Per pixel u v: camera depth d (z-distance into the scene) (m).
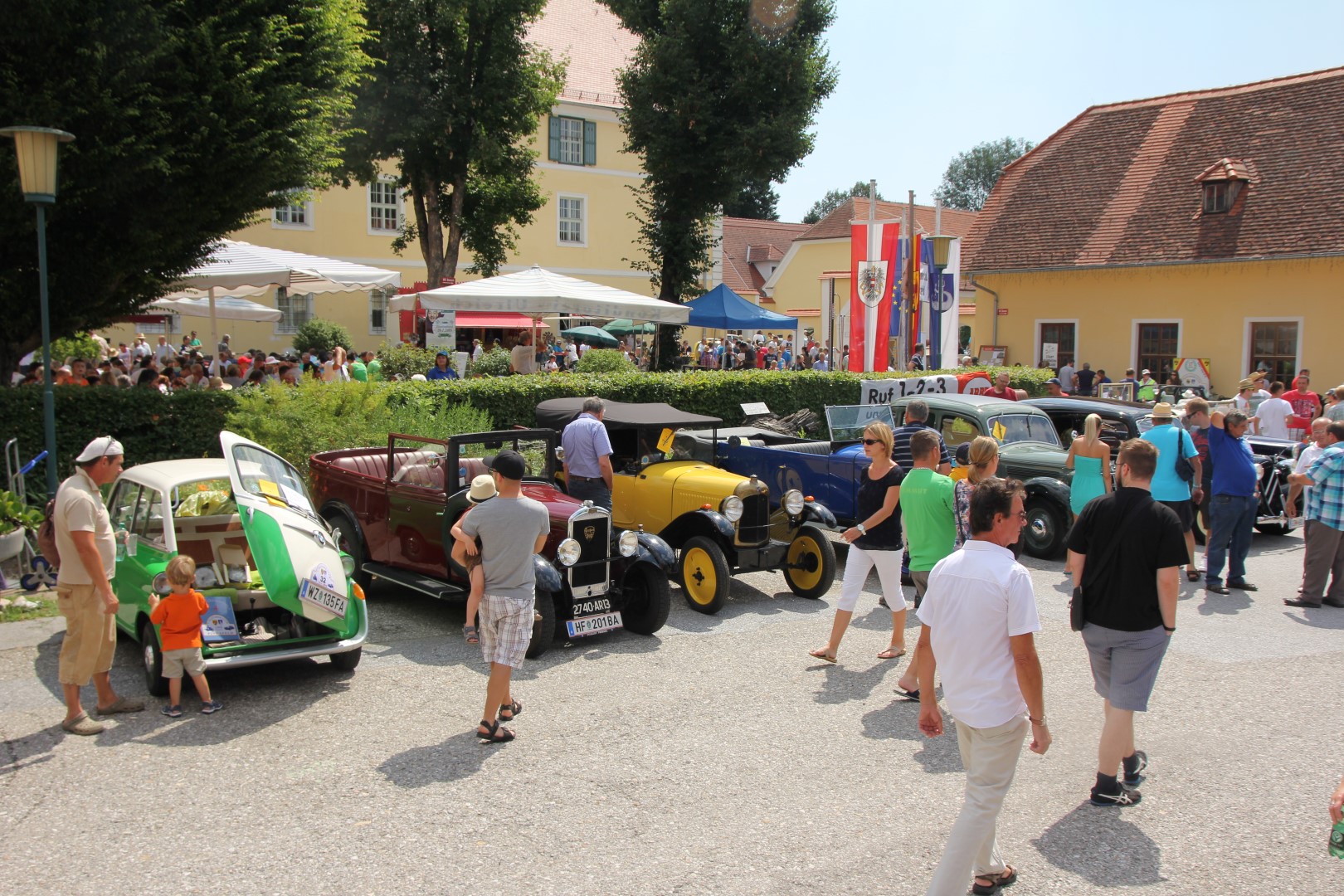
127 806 4.75
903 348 20.31
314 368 17.23
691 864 4.26
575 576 7.47
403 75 22.88
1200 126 25.14
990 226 27.06
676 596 9.41
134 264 10.52
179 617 5.88
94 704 6.10
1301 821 4.73
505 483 5.62
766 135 24.83
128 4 9.01
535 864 4.24
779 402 16.45
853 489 10.37
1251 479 9.48
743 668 7.07
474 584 5.64
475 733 5.74
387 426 11.48
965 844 3.73
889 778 5.18
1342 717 6.19
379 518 8.64
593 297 15.76
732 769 5.28
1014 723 3.74
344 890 4.01
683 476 9.11
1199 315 23.08
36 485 9.59
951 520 6.67
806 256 45.97
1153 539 4.70
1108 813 4.81
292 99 10.37
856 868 4.23
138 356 20.58
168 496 6.64
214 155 9.96
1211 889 4.09
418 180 25.20
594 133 35.09
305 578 6.30
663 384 14.98
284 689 6.46
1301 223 21.48
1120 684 4.82
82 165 9.12
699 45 25.83
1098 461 9.95
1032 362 25.98
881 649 7.59
